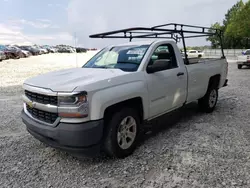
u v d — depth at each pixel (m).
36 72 16.31
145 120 3.78
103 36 4.79
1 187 2.76
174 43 4.50
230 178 2.81
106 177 2.94
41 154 3.62
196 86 4.94
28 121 3.36
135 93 3.43
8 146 3.94
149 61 3.83
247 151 3.51
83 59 31.02
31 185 2.80
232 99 7.09
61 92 2.87
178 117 5.36
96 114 2.95
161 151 3.60
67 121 2.88
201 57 6.56
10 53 29.92
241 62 16.95
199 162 3.21
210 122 4.93
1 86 10.72
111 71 3.58
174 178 2.86
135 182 2.80
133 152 3.59
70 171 3.11
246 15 35.00
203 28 5.48
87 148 2.95
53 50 50.53
